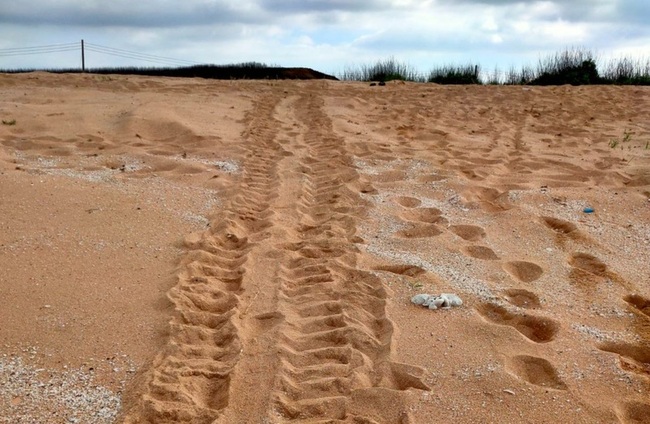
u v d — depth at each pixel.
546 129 9.28
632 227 5.07
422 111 10.59
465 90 13.05
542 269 4.25
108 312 3.47
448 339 3.31
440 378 2.96
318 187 6.14
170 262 4.20
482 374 2.99
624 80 16.11
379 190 6.00
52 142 7.24
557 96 12.10
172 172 6.30
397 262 4.29
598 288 3.97
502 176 6.57
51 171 5.99
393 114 10.18
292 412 2.73
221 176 6.22
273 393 2.82
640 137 8.68
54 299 3.57
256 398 2.81
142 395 2.77
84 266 4.01
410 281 3.97
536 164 7.08
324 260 4.28
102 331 3.28
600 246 4.68
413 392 2.83
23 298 3.55
